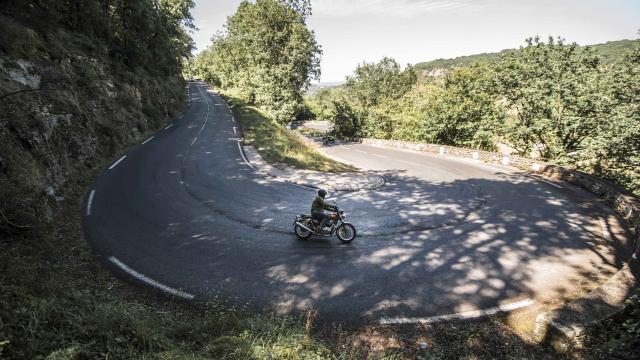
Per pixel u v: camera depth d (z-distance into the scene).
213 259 8.78
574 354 5.70
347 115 50.19
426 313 6.85
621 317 6.33
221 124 37.69
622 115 19.50
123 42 33.59
